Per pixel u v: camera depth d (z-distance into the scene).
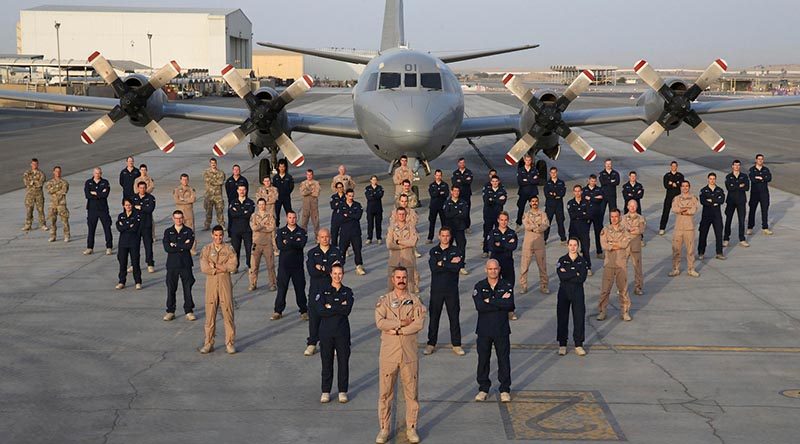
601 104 81.12
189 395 8.72
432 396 8.77
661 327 11.29
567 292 9.96
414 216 12.55
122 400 8.54
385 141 19.80
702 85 19.70
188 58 121.50
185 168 30.66
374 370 9.60
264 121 20.70
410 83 20.34
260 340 10.75
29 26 117.00
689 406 8.37
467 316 11.91
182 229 11.52
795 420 7.97
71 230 18.62
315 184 17.12
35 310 12.06
